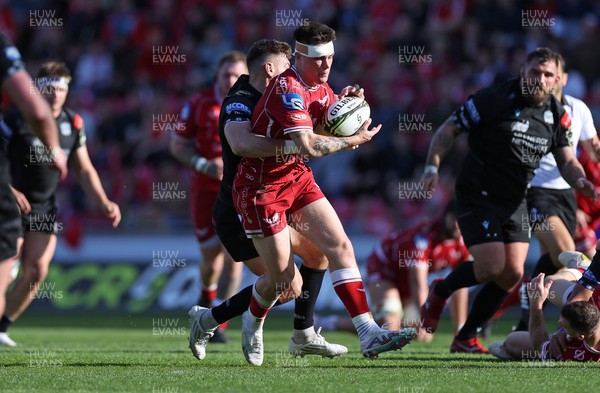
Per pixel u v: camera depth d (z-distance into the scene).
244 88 20.11
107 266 48.44
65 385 16.25
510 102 24.42
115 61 67.06
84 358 22.12
